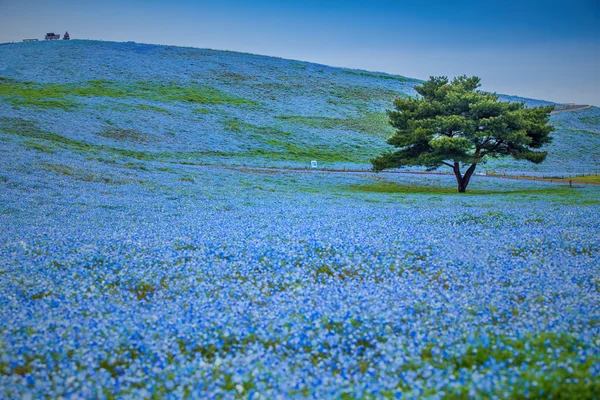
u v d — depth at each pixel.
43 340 7.59
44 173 34.31
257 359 7.07
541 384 5.95
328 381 6.24
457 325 8.29
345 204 31.45
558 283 10.91
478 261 13.48
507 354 7.14
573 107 147.75
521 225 20.80
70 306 9.55
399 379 6.41
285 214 24.59
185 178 42.06
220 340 7.96
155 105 84.62
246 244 15.62
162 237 16.94
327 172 58.53
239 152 68.50
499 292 10.31
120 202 27.27
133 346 7.70
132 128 70.06
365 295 9.92
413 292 10.30
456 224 21.30
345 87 118.69
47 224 19.50
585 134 105.12
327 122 91.56
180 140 69.19
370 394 5.99
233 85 106.56
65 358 7.13
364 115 100.50
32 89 84.50
